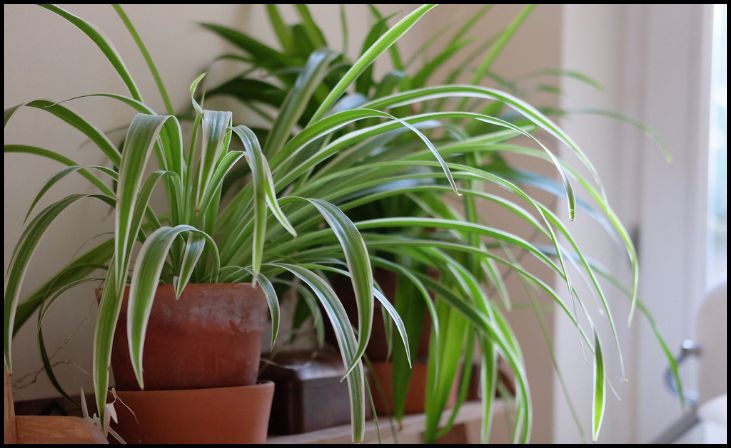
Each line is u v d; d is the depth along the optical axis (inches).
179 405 25.2
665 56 58.1
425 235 40.3
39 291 30.0
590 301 56.2
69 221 36.3
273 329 24.0
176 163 25.4
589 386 55.6
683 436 53.9
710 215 56.7
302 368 33.8
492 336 32.1
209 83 43.1
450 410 41.0
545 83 55.2
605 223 36.5
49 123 35.6
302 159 31.2
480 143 31.0
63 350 35.1
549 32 55.5
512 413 48.2
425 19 60.1
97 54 37.7
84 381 35.8
